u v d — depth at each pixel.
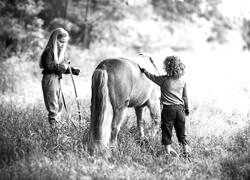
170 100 7.28
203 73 13.25
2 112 9.32
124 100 7.10
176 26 24.86
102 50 18.75
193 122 8.82
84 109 9.59
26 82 14.02
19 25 17.27
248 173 6.44
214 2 22.92
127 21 23.92
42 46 17.36
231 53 19.20
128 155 7.11
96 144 6.86
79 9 21.95
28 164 6.29
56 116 8.00
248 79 12.08
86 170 6.36
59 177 5.98
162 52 22.45
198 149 7.61
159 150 7.54
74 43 20.36
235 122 8.97
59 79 8.09
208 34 24.59
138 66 7.50
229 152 7.43
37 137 7.51
